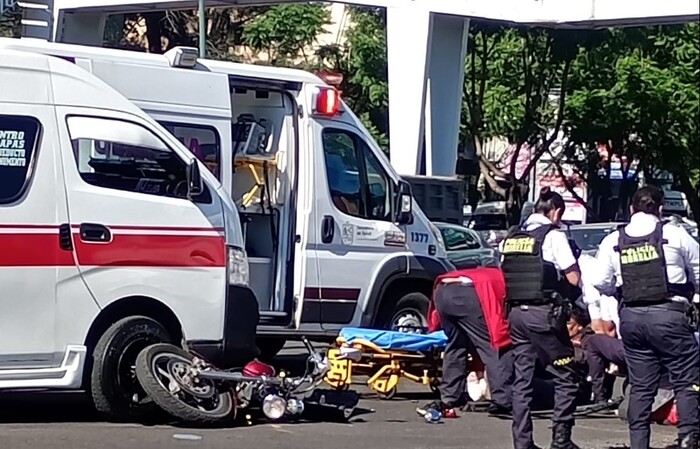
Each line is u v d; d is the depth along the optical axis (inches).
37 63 355.6
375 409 425.4
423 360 438.3
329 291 468.1
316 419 395.9
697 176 1339.8
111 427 360.5
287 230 463.2
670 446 364.2
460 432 383.9
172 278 369.7
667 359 325.1
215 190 383.6
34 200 348.8
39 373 350.6
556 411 339.9
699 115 1256.8
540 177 1547.7
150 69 418.0
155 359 360.2
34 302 347.6
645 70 1256.2
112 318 365.1
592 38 1251.8
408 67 808.3
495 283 400.2
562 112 1293.1
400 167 812.0
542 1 749.3
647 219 325.4
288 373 486.9
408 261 489.4
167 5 900.6
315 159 466.3
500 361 398.6
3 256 342.6
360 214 479.5
